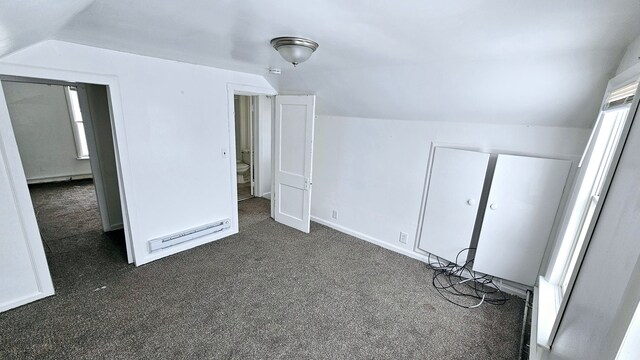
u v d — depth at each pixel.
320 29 1.55
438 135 2.74
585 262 1.23
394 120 2.99
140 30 1.69
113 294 2.33
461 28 1.37
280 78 3.27
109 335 1.91
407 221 3.11
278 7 1.27
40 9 1.10
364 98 2.88
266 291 2.46
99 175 3.35
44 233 3.42
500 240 2.44
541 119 2.14
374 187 3.32
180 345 1.86
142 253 2.76
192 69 2.76
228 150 3.27
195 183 3.04
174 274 2.65
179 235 2.97
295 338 1.96
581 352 0.99
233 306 2.25
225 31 1.67
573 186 2.08
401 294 2.47
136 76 2.42
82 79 2.15
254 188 5.14
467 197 2.59
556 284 2.14
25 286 2.14
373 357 1.83
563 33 1.32
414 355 1.85
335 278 2.69
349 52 1.99
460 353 1.88
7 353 1.75
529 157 2.23
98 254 2.96
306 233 3.66
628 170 0.95
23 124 5.09
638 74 1.17
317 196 3.96
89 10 1.36
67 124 5.51
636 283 0.69
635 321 0.69
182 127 2.81
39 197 4.68
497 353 1.88
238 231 3.64
